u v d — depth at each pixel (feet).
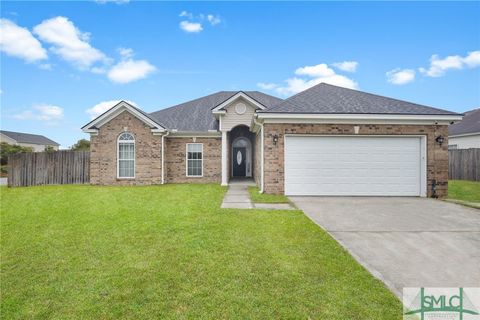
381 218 23.99
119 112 49.57
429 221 22.98
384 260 14.76
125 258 15.02
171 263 14.20
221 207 28.02
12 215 26.11
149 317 9.80
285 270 13.32
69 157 52.75
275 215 24.34
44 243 17.84
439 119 35.63
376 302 10.60
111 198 34.55
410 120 36.01
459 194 39.70
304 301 10.65
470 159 55.06
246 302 10.62
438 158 36.37
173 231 19.61
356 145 36.55
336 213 25.86
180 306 10.43
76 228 21.09
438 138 36.27
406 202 32.01
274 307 10.27
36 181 52.16
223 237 18.10
